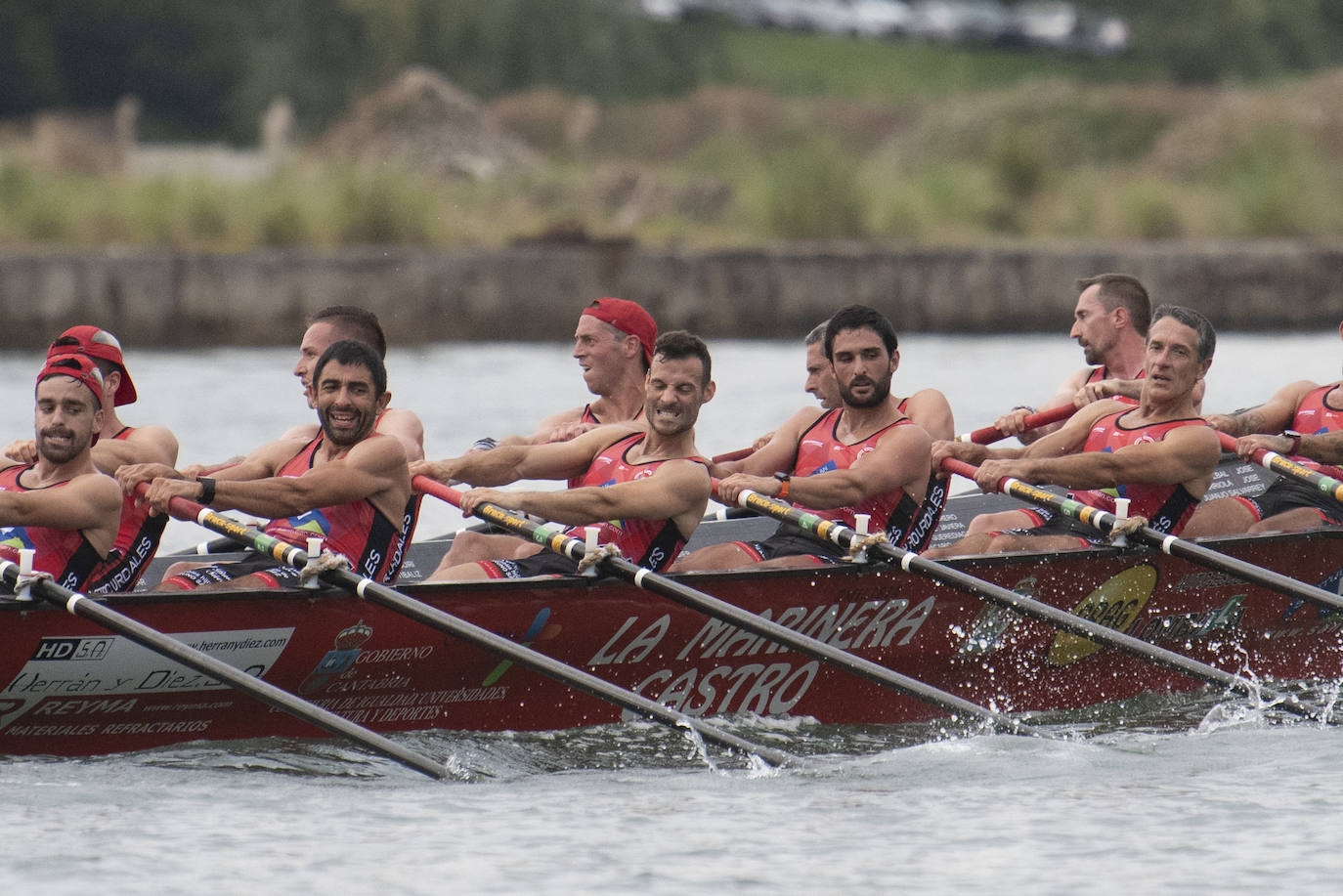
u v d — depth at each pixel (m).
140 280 85.88
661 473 29.12
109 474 29.00
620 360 33.12
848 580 29.78
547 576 28.08
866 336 30.98
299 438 30.66
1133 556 31.80
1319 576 33.97
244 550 34.22
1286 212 113.50
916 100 195.00
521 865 21.47
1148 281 98.62
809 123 186.88
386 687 27.81
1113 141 161.00
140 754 26.55
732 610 27.48
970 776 26.03
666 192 118.44
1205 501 36.16
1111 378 38.28
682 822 23.39
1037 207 117.12
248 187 101.94
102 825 22.86
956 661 31.30
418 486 29.84
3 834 22.31
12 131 183.50
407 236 100.00
